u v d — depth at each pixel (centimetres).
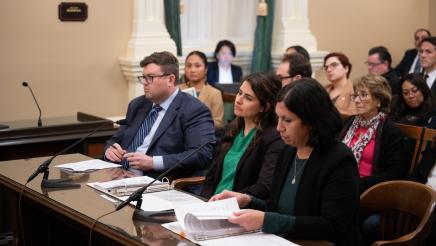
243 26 635
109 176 278
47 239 296
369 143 351
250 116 279
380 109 352
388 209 257
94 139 401
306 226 201
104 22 524
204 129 341
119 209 219
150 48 536
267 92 272
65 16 504
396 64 730
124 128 372
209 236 192
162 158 328
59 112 512
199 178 320
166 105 352
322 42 666
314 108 213
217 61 595
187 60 489
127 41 538
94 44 522
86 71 521
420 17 742
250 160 275
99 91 530
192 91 414
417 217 249
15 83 489
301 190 218
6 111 488
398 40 728
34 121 409
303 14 628
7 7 480
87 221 215
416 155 346
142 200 229
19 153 377
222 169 292
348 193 210
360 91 351
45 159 316
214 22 616
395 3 718
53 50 504
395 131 347
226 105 489
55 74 507
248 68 636
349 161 214
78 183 265
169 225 204
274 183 234
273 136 269
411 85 397
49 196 244
